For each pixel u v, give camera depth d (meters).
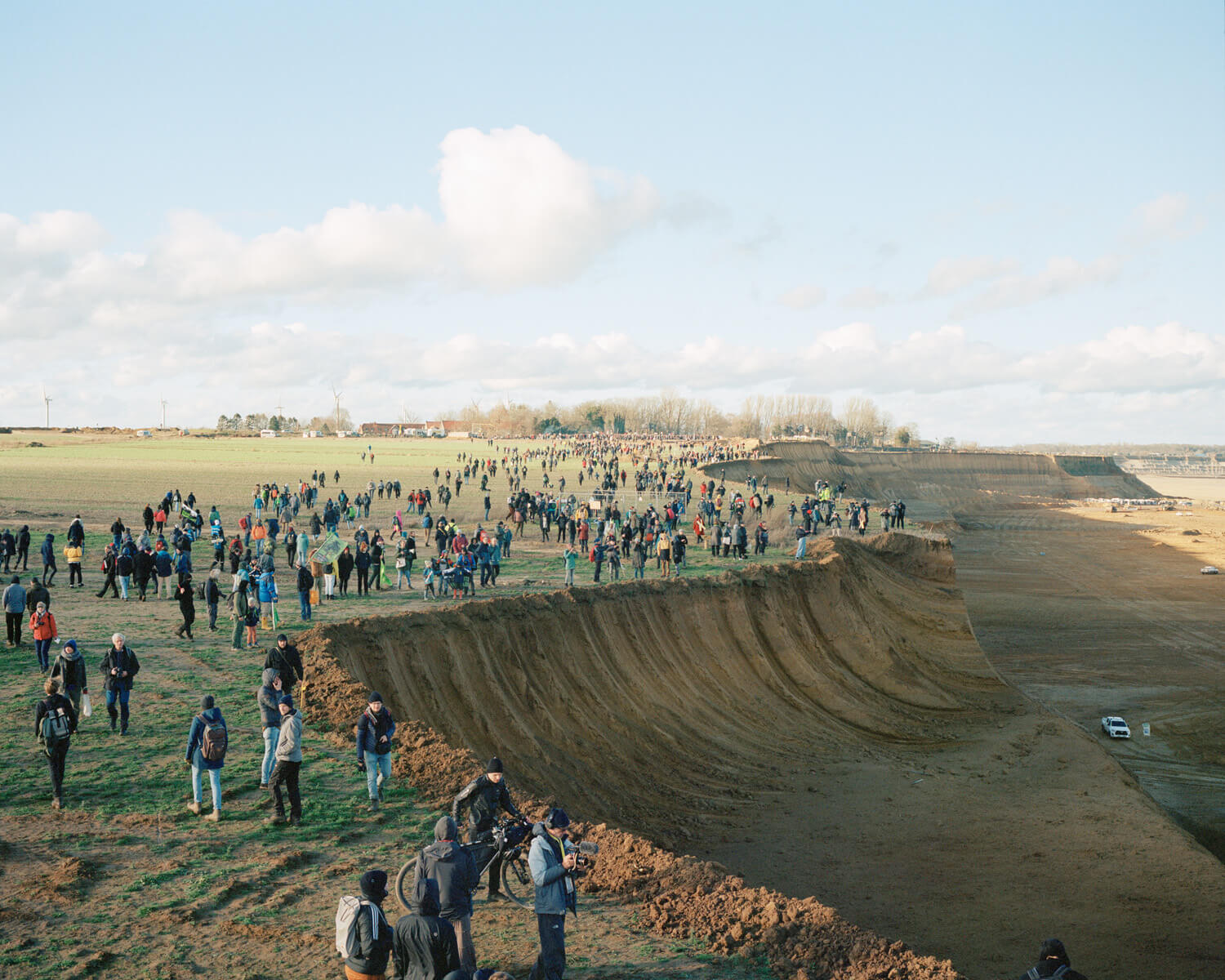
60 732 13.09
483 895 11.43
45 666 20.00
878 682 37.97
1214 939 18.95
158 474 85.88
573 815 21.25
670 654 32.72
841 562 42.88
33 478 77.69
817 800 26.62
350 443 173.00
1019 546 101.75
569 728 26.31
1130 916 19.94
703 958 10.12
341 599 30.78
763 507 64.38
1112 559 91.31
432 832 13.21
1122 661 51.38
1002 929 19.22
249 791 14.30
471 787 11.12
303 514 59.06
